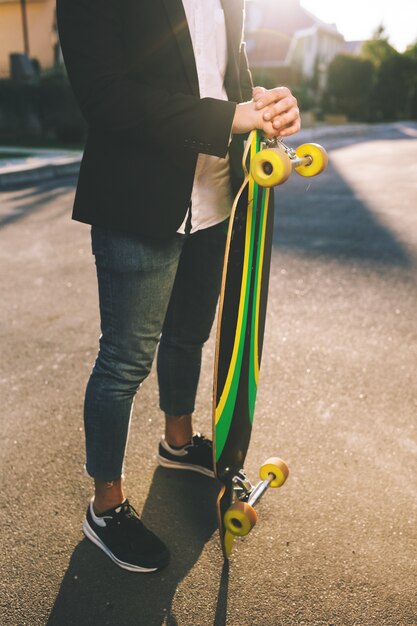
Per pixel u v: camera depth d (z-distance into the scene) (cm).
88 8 136
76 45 139
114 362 169
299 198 795
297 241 554
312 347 327
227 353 161
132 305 163
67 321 367
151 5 141
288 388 284
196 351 204
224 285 151
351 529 196
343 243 543
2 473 225
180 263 187
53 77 1692
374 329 350
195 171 156
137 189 152
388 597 170
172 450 222
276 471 183
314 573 179
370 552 186
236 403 174
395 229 595
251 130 150
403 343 331
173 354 202
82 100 143
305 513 203
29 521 201
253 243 169
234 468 177
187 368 205
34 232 583
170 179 152
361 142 1830
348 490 214
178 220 155
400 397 276
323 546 189
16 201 748
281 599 170
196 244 182
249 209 160
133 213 153
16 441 245
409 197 773
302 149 167
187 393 211
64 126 1534
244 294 168
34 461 232
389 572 179
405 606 167
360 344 330
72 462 232
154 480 221
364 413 263
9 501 210
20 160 1099
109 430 174
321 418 260
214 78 158
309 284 428
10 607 168
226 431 167
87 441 179
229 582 176
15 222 626
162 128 144
